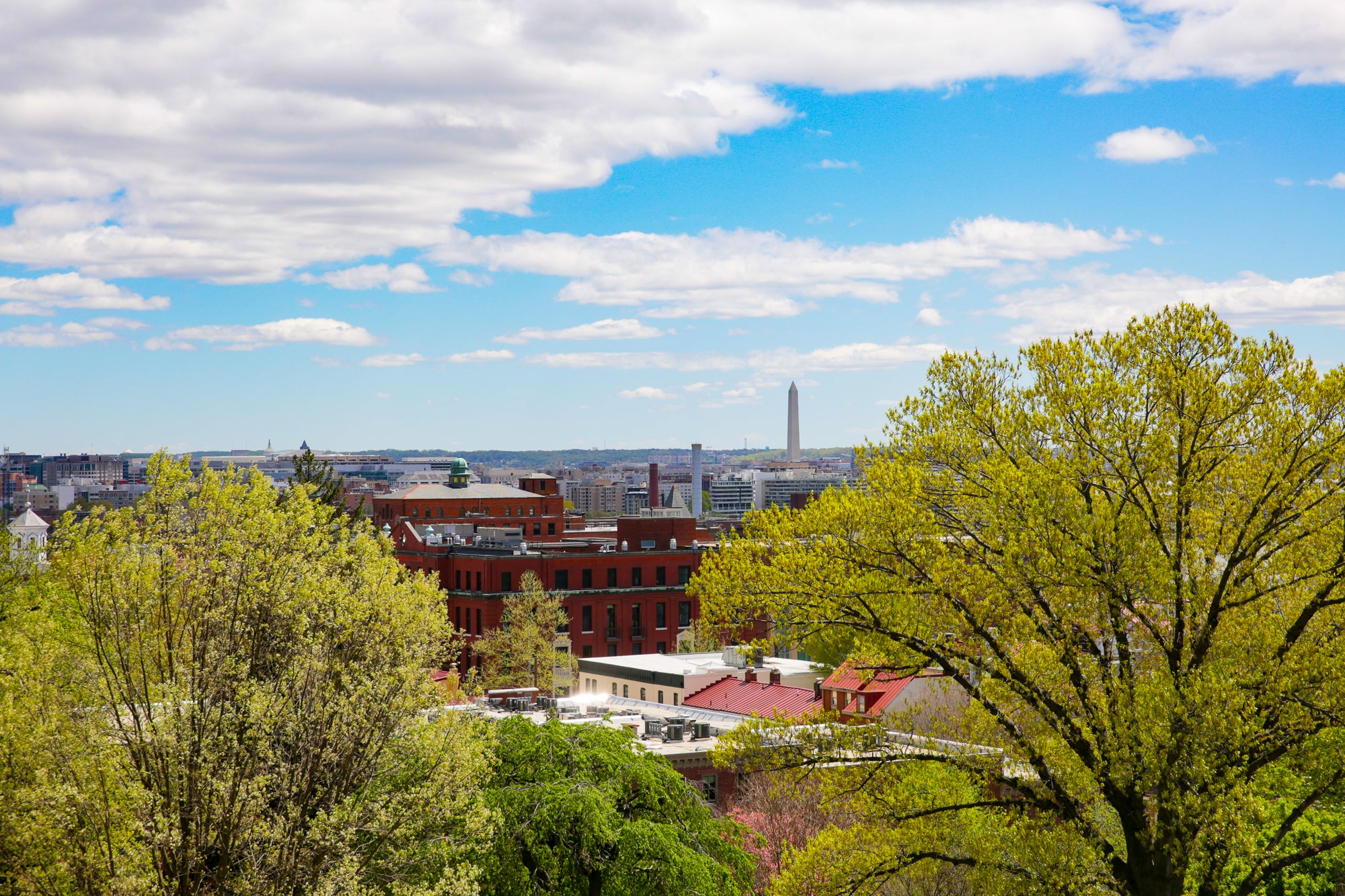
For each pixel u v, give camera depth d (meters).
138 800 29.36
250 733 31.31
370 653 34.91
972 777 30.06
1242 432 28.73
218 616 32.81
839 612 29.44
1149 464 28.50
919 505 30.56
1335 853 35.72
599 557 127.75
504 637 110.06
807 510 30.95
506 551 129.38
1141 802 28.34
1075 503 28.27
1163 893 28.03
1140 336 30.11
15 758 30.45
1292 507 28.12
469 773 33.97
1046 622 30.08
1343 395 27.41
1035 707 29.02
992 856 29.22
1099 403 29.20
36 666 31.62
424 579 37.22
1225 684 25.72
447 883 32.31
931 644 29.98
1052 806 29.81
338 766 32.69
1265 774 27.78
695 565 132.25
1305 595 29.03
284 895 30.38
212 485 34.47
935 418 31.95
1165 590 27.41
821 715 33.12
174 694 30.80
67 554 32.75
